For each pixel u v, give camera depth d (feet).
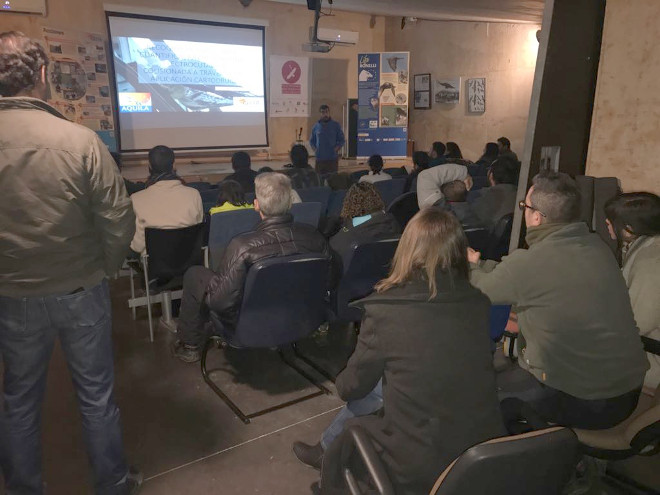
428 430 3.94
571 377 4.94
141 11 25.29
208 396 7.97
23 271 4.57
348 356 9.26
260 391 8.14
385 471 3.87
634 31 8.27
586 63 8.79
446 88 30.22
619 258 7.49
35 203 4.41
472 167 19.77
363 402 5.45
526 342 5.38
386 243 7.67
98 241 5.00
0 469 6.15
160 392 8.05
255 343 7.29
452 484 3.34
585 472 5.77
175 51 26.68
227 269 6.84
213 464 6.47
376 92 30.66
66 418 7.34
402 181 16.35
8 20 22.18
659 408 4.52
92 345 5.08
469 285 4.23
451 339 4.00
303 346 9.62
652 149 8.34
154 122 26.78
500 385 5.41
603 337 4.82
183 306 8.48
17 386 4.99
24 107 4.37
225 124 28.89
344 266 7.80
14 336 4.77
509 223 9.85
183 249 9.48
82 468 6.37
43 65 4.62
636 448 4.71
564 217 5.09
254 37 28.78
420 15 28.19
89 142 4.61
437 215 4.20
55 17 23.24
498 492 3.43
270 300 7.02
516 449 3.28
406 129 30.94
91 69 24.04
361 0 21.11
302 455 6.31
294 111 31.12
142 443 6.84
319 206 10.39
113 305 11.49
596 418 4.95
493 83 27.61
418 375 3.96
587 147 9.26
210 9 27.35
